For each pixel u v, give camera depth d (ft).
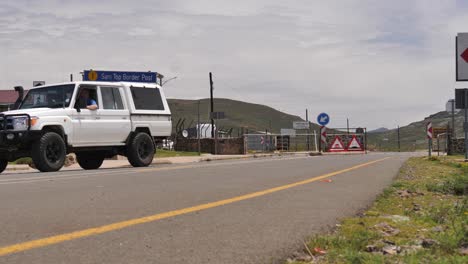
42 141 43.16
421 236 17.16
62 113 45.32
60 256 13.08
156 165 53.83
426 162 66.28
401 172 45.16
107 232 16.07
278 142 132.67
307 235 16.38
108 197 24.26
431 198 27.91
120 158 75.05
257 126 454.40
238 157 86.84
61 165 44.57
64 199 23.43
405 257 13.92
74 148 46.44
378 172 44.24
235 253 13.88
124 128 50.16
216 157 83.56
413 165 58.08
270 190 28.22
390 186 32.01
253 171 42.78
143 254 13.47
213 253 13.80
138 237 15.46
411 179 39.11
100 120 48.19
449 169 53.21
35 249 13.76
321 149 116.16
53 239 14.90
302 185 31.50
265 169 45.57
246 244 14.96
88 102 47.91
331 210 21.70
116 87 50.34
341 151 116.16
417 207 23.82
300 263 13.35
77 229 16.42
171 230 16.65
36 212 19.70
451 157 81.41
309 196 26.21
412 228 18.62
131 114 50.90
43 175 37.50
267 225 17.94
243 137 110.93
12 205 21.44
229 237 15.83
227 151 114.32
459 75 68.13
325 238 15.72
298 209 21.74
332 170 45.42
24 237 15.16
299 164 55.01
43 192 26.03
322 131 114.52
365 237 16.10
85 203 22.21
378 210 22.80
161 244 14.65
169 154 97.96
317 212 21.06
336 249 14.75
